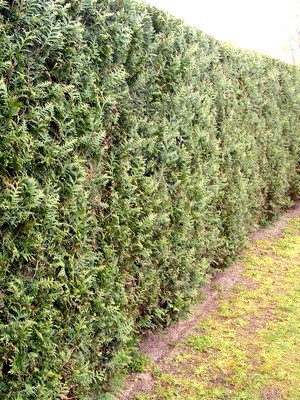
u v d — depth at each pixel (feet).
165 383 11.67
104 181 9.75
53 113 7.87
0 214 7.08
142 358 12.55
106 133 9.91
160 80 12.34
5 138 6.95
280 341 13.91
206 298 17.11
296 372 12.22
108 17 9.78
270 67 24.61
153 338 13.87
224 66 18.11
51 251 8.15
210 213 16.44
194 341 13.88
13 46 7.09
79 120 8.70
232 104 18.60
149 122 11.78
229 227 18.67
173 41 12.59
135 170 10.96
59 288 8.42
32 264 7.91
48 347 7.97
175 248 13.61
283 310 16.05
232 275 19.38
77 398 9.22
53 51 8.09
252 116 21.24
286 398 11.09
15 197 7.02
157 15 12.25
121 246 10.58
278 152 25.40
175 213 13.34
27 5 7.41
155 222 12.17
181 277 14.19
